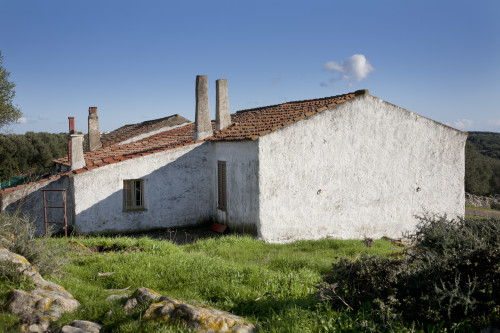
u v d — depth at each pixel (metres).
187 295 6.48
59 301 5.62
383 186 15.20
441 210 16.45
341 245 11.93
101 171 14.05
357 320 5.06
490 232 7.23
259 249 11.11
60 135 41.41
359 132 14.63
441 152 16.45
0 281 6.05
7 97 22.36
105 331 5.03
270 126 13.59
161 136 20.97
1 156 32.59
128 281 7.25
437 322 4.88
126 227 14.52
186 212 15.62
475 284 4.89
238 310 5.98
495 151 65.94
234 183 14.25
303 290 6.67
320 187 13.92
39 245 7.52
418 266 5.52
